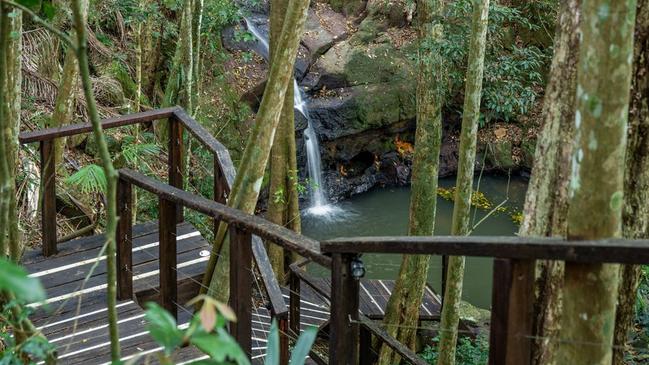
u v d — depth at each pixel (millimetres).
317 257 2666
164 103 9398
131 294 4363
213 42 12156
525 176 13461
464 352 7457
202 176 9945
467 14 7453
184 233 5148
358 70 13141
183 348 3857
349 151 13258
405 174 13688
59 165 6750
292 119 8930
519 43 12773
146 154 9016
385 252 2312
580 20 2305
